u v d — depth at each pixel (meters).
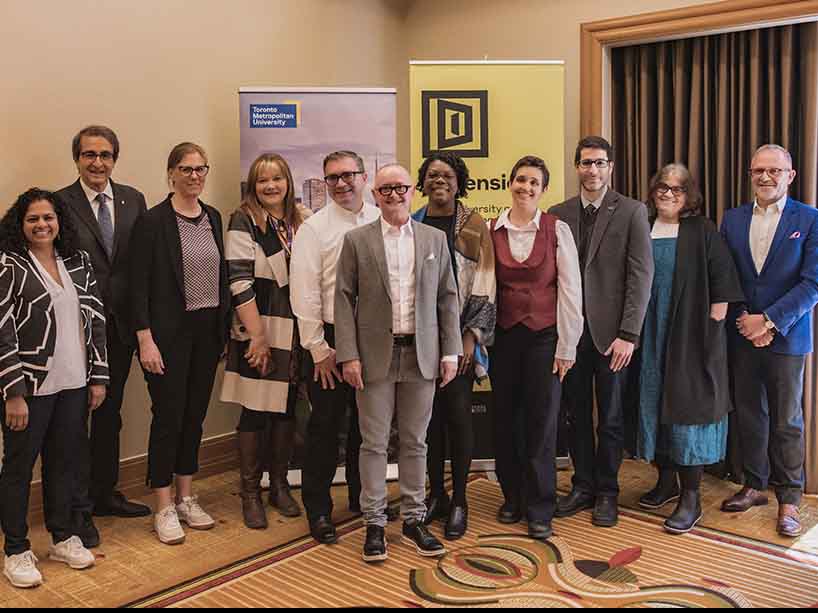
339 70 4.78
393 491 3.89
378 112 3.99
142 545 3.25
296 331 3.47
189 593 2.80
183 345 3.26
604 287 3.34
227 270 3.43
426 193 3.31
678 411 3.35
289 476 4.03
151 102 3.86
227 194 4.24
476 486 3.95
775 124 4.03
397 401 3.12
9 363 2.78
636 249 3.28
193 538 3.33
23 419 2.82
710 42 4.19
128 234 3.40
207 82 4.10
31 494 3.50
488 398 4.17
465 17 4.88
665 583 2.84
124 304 3.35
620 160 4.56
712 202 4.27
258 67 4.34
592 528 3.38
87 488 3.23
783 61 3.96
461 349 3.09
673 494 3.70
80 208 3.29
